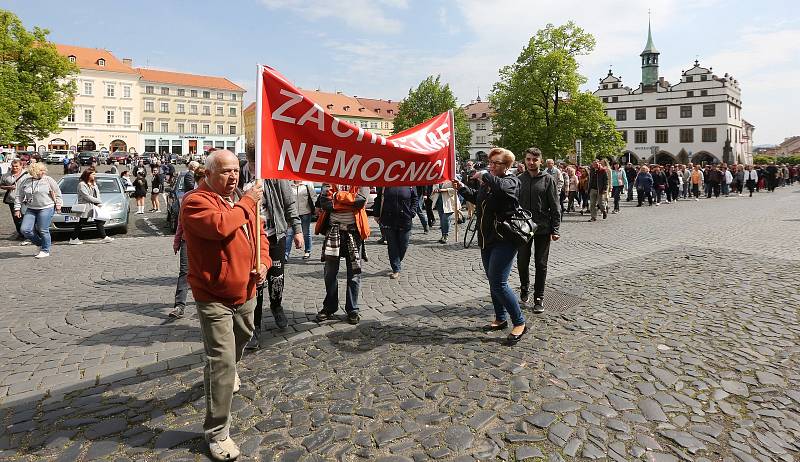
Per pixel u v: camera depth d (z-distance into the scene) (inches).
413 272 309.3
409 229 292.0
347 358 167.5
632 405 131.9
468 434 119.0
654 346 173.3
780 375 148.9
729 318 201.9
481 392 140.6
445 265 330.3
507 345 177.0
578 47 1534.2
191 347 179.8
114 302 240.5
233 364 115.6
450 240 446.9
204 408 134.3
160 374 156.4
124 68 3186.5
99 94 3085.6
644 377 148.5
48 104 1577.3
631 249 377.4
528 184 217.8
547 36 1557.6
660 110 2723.9
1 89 1390.3
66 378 153.8
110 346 181.2
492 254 180.7
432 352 171.5
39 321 211.2
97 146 3097.9
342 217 206.1
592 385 143.8
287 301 241.9
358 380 149.9
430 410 131.0
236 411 132.0
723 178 1094.4
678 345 173.6
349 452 112.7
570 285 264.2
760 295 235.5
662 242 410.3
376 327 199.5
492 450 112.7
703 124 2615.7
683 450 111.7
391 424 124.3
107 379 152.8
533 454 110.9
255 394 141.6
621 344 175.8
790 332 184.5
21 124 1553.9
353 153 170.7
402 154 177.5
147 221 622.8
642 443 114.6
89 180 437.1
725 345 172.9
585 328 193.6
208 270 113.3
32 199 355.6
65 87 1681.8
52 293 258.8
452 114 199.6
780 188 1461.6
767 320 198.4
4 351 177.3
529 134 1560.0
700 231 479.2
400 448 113.9
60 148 2945.4
